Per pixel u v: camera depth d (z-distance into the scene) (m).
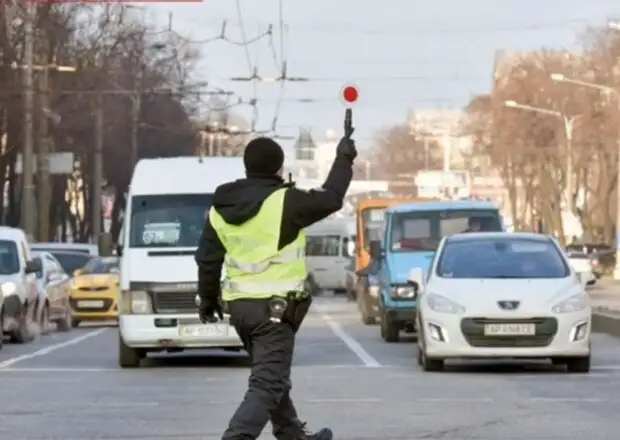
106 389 36.19
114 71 127.94
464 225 59.97
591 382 36.94
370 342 58.41
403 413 29.86
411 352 51.12
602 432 26.66
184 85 145.62
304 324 77.38
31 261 63.09
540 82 184.88
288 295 19.55
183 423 28.48
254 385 19.48
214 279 19.94
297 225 19.64
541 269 41.72
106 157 154.00
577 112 178.88
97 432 27.11
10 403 32.56
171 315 43.19
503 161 194.75
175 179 46.09
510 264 41.97
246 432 19.22
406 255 58.72
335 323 78.56
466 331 39.53
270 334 19.58
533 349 39.31
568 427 27.42
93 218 137.75
